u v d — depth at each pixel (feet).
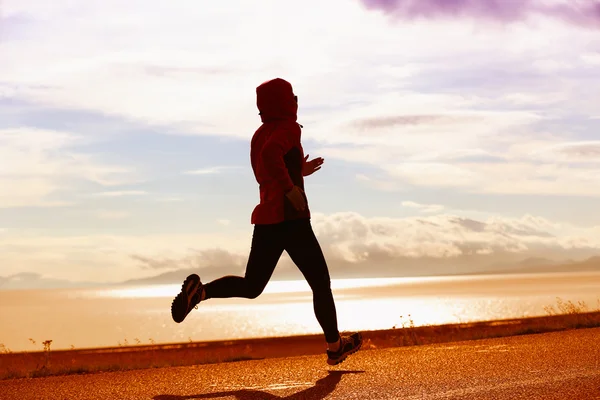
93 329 254.68
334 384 13.15
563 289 492.95
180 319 13.24
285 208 13.57
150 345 82.69
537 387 12.05
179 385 13.83
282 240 13.71
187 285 13.24
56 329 257.34
